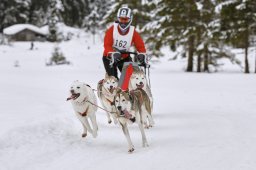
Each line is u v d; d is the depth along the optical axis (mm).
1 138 7344
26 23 79750
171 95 14852
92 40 76688
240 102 12047
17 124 8477
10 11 75625
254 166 5402
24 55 56438
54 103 12508
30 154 6863
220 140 6969
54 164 6391
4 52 58562
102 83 8961
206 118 9336
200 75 27797
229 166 5473
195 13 32094
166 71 34750
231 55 34625
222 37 31078
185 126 8602
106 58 8852
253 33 30250
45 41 76500
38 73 32781
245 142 6699
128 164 6000
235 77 24797
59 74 30922
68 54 58656
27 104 11969
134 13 36375
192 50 34250
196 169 5457
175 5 32312
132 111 6949
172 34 33344
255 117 9203
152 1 34062
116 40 8688
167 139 7492
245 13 29391
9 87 18609
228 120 8859
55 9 74938
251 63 42312
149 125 8789
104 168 5926
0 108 10992
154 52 36500
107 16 38094
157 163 5895
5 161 6453
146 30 34000
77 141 7918
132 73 8445
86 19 83500
